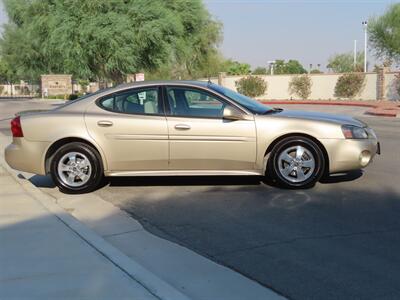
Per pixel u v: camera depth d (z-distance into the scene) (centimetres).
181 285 447
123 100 796
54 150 793
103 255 500
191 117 777
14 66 6488
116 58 2519
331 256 509
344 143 770
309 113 828
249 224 620
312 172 778
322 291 432
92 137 778
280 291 433
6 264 481
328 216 646
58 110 802
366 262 492
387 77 4356
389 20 4650
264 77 5091
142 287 429
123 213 685
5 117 2658
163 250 538
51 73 6475
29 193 760
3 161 1062
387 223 613
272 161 779
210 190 798
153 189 815
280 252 523
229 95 800
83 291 423
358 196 745
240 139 767
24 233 570
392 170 945
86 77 3148
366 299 416
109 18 2458
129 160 781
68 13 2488
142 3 2556
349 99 4612
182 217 658
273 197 745
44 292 421
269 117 776
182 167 781
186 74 5150
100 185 849
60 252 511
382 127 1892
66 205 732
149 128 773
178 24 2692
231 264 495
